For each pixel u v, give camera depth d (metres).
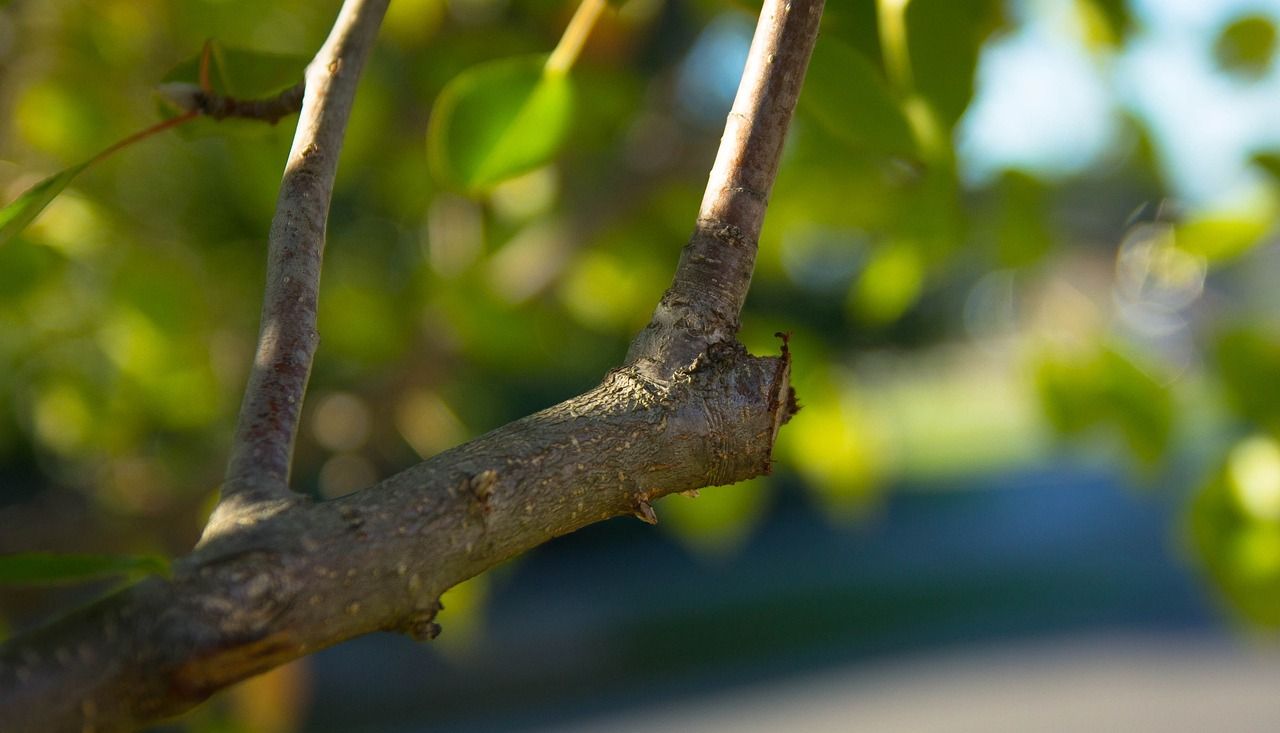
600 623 6.00
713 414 0.51
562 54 0.66
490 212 1.24
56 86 1.04
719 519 1.22
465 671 5.20
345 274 1.44
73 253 0.96
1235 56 0.87
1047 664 5.47
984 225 0.98
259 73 0.62
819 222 1.13
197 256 1.30
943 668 5.46
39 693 0.45
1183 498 0.86
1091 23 0.83
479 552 0.48
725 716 4.86
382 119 1.21
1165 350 0.95
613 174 1.23
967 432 13.15
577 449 0.49
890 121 0.62
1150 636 5.84
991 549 7.81
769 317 1.06
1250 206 0.84
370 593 0.47
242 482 0.47
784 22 0.53
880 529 8.36
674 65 1.24
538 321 1.33
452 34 1.18
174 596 0.46
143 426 1.38
